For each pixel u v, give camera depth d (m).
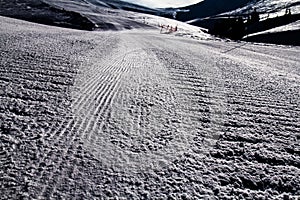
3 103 5.51
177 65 11.98
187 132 4.89
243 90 8.20
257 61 15.99
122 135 4.59
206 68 11.73
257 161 4.07
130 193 3.17
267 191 3.40
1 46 12.34
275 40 56.03
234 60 15.50
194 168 3.77
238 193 3.32
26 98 5.93
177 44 25.16
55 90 6.69
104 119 5.19
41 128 4.58
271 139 4.85
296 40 53.03
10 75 7.62
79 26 63.22
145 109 5.89
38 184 3.19
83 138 4.36
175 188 3.32
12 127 4.51
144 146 4.27
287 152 4.40
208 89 8.00
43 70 8.59
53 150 3.93
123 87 7.53
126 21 96.50
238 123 5.49
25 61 9.69
